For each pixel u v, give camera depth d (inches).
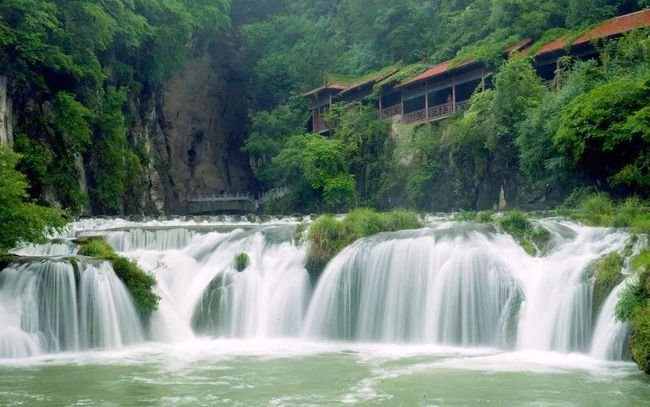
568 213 1123.3
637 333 641.0
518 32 1940.2
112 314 890.1
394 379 635.5
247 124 3051.2
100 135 1924.2
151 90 2511.1
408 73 2207.2
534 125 1359.5
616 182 1144.2
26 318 823.1
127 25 1987.0
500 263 836.0
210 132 2999.5
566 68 1633.9
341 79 2645.2
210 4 2731.3
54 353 826.8
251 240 1109.7
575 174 1258.0
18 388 618.2
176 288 1037.8
